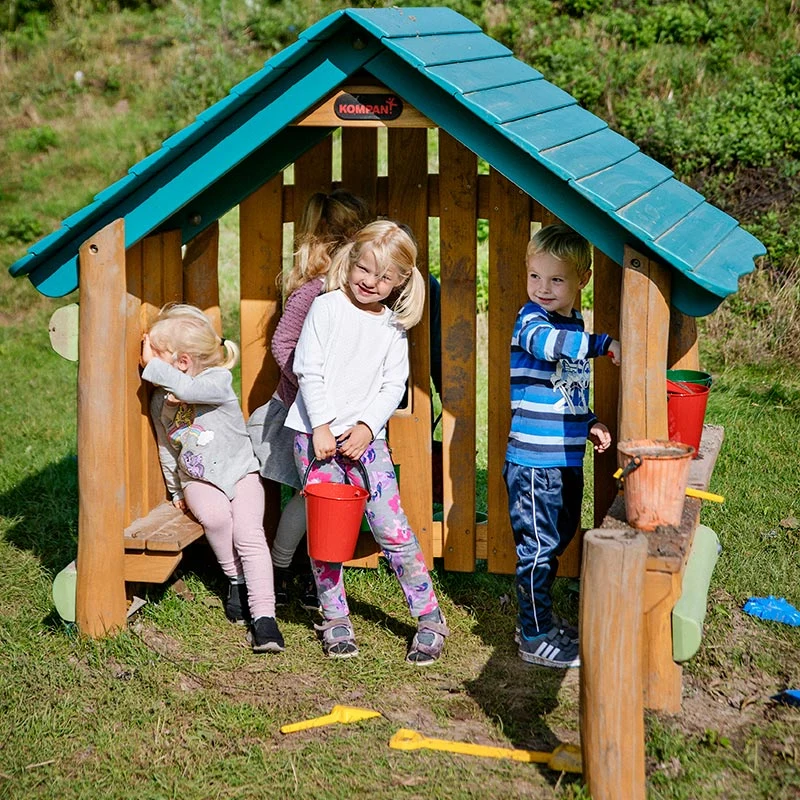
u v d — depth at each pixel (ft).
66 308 13.79
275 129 12.62
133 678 13.10
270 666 13.53
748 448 20.42
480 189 14.43
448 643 14.21
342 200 14.10
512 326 14.62
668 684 12.27
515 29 39.19
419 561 13.69
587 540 10.03
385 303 14.46
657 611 12.07
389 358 13.64
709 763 11.32
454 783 11.07
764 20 39.04
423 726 12.26
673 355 14.93
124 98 41.29
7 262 31.96
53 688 12.88
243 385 15.46
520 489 13.44
